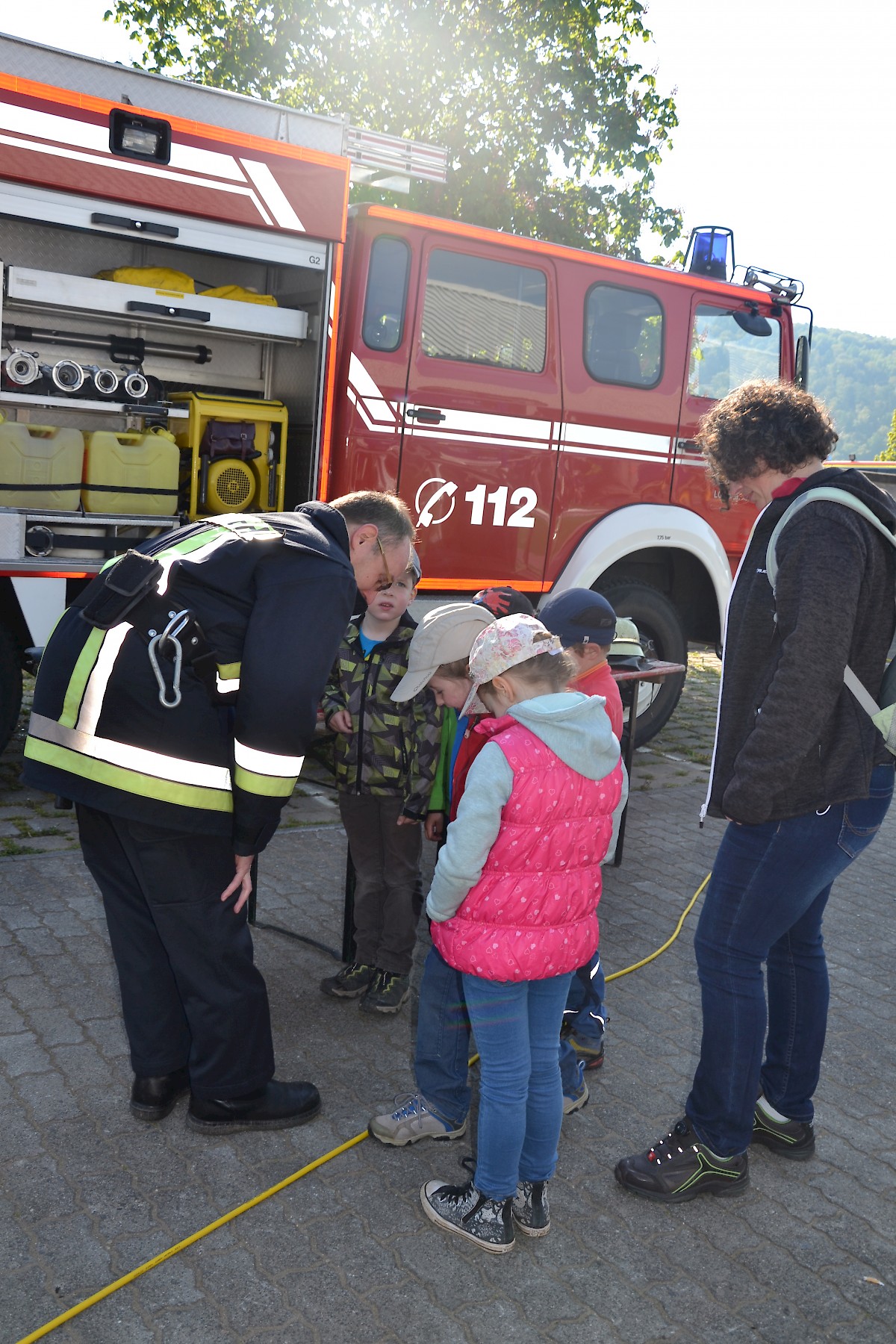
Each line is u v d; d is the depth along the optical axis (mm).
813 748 2283
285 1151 2637
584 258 5875
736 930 2422
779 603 2279
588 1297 2211
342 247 5062
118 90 4582
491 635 2205
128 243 5090
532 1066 2305
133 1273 2170
